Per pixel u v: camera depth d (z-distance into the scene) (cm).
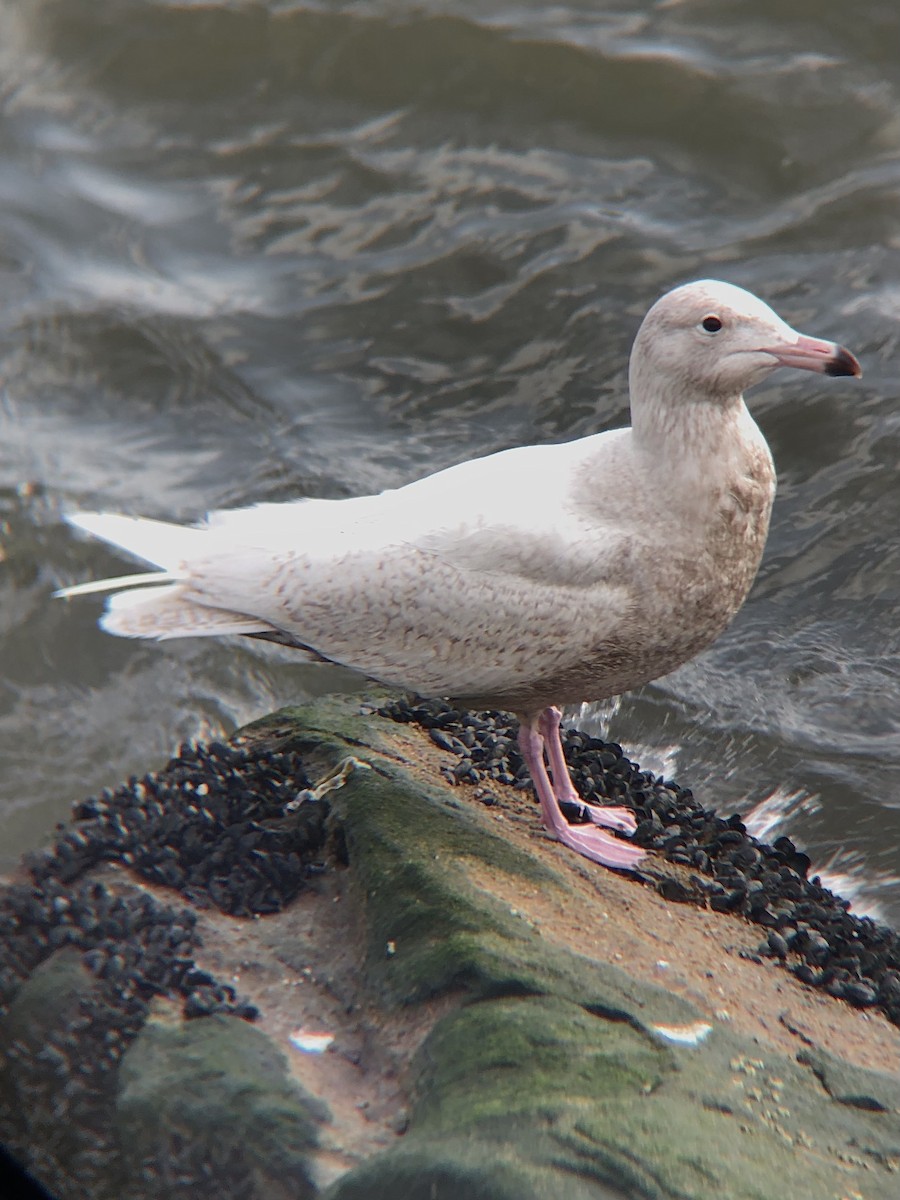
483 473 955
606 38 2227
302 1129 732
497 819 981
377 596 932
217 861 912
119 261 1981
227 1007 804
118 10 2328
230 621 956
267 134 2169
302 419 1761
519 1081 718
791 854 1027
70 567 1605
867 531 1588
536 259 1922
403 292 1909
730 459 916
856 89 2131
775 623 1509
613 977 802
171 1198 752
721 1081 738
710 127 2095
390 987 808
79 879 907
